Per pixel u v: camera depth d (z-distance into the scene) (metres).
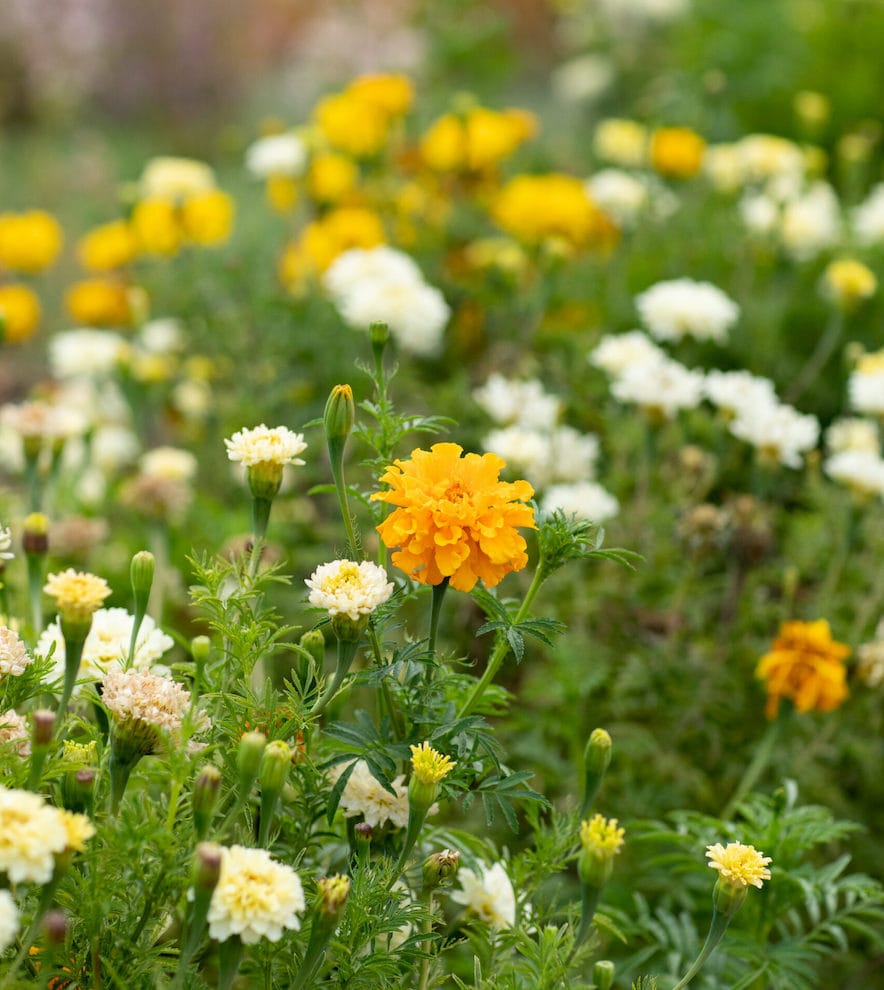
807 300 5.17
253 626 1.83
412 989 1.92
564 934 1.84
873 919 2.99
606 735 1.81
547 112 9.88
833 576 3.41
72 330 6.37
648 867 2.86
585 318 4.90
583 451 3.45
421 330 3.93
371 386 4.25
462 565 1.71
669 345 4.75
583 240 4.96
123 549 3.78
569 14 10.34
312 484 4.15
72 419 3.03
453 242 5.31
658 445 3.61
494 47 7.56
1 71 10.81
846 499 3.59
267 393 4.37
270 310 4.66
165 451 4.01
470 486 1.75
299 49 11.32
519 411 3.45
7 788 1.65
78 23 10.91
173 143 10.35
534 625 1.78
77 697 1.89
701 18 7.96
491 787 1.82
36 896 1.65
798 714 3.17
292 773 1.88
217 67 11.52
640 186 5.43
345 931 1.72
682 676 3.16
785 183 5.16
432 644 1.82
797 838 2.36
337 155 5.27
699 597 3.43
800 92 7.73
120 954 1.66
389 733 1.89
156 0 11.28
